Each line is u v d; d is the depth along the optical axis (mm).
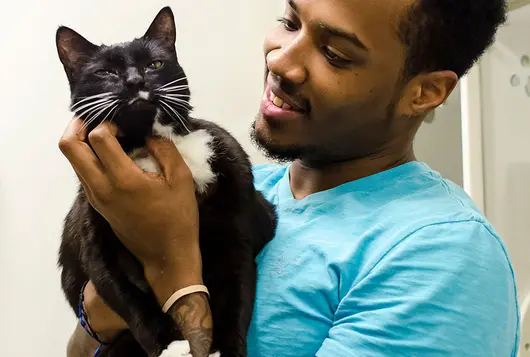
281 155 1081
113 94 1002
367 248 957
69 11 2049
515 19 1591
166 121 1041
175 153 958
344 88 943
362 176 1109
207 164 1021
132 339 1071
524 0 1558
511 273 939
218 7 2225
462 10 963
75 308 1174
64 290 1221
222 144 1069
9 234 2035
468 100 1552
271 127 1017
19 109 2018
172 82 1049
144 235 903
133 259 976
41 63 2031
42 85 2037
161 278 922
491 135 1611
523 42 1618
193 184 959
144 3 2145
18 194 2035
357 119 993
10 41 1992
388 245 924
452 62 1013
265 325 962
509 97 1622
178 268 909
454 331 827
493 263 899
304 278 966
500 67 1599
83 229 1003
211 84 2225
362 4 893
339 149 1060
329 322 943
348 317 896
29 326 2078
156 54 1119
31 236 2059
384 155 1103
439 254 884
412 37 937
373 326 850
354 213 1026
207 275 1004
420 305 840
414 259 887
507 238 1639
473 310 845
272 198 1212
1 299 2041
